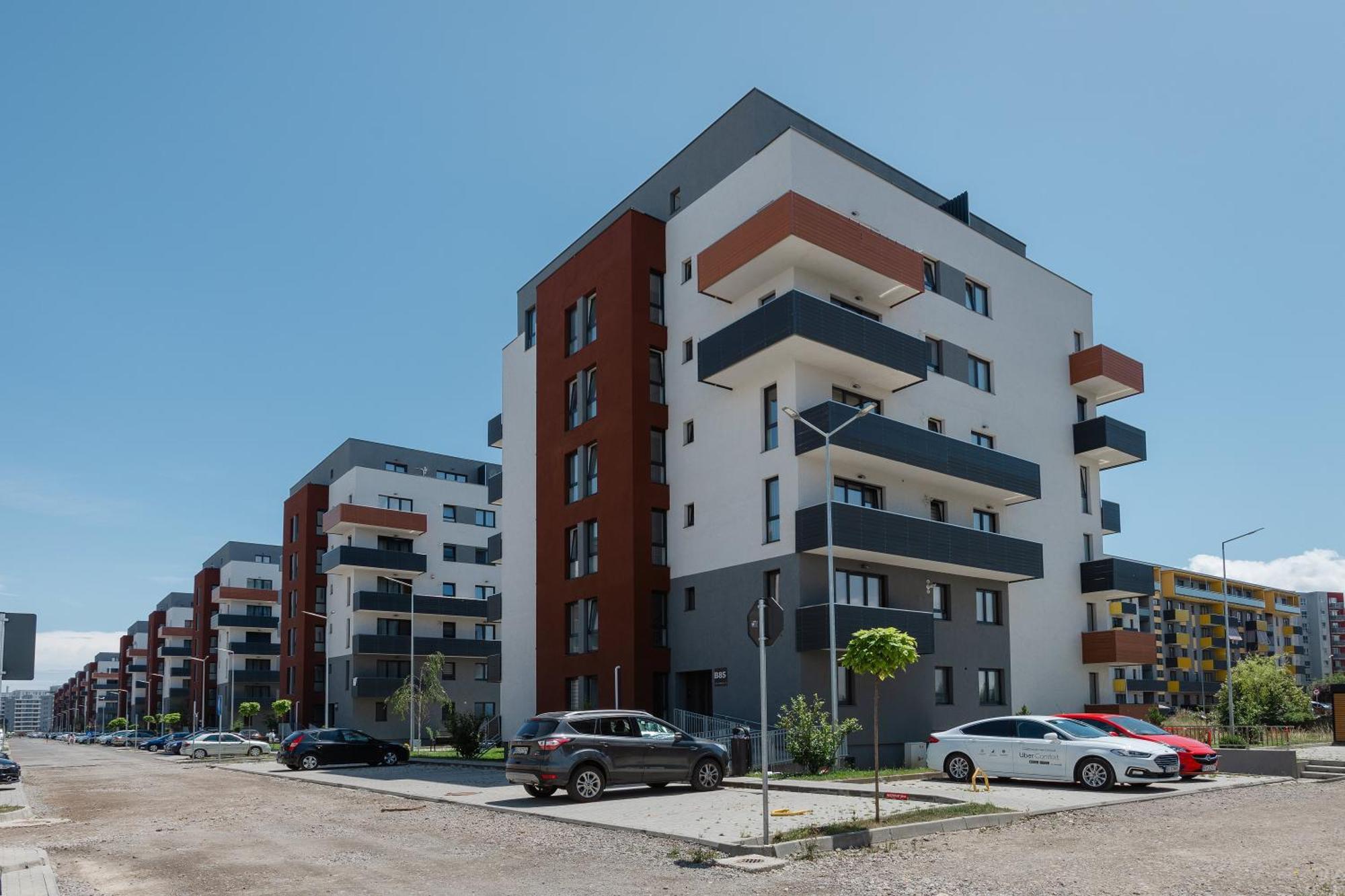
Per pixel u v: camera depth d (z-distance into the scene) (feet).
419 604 202.80
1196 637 315.37
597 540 110.01
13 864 39.83
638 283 110.32
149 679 390.63
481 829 51.37
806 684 89.04
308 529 229.04
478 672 213.87
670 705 102.63
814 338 89.76
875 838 43.68
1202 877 35.04
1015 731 68.28
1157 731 76.13
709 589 100.42
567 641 113.09
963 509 110.32
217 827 55.57
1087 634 122.62
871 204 104.68
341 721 201.87
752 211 100.78
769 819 48.91
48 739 506.48
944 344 111.86
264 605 307.78
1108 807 55.42
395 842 47.52
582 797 61.26
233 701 277.23
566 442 117.19
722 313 103.19
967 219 123.03
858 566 96.99
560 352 120.78
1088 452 127.34
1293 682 182.50
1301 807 55.67
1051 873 36.17
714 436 102.58
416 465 222.48
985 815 49.32
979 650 108.37
